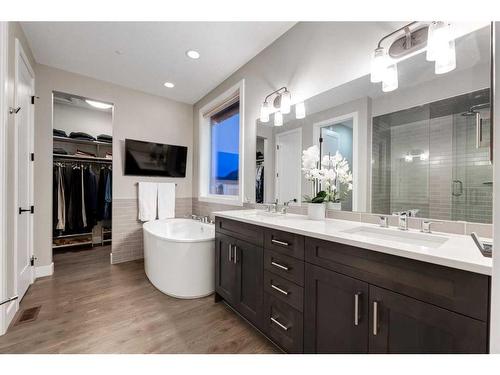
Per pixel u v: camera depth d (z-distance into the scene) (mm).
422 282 806
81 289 2332
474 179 1098
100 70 2814
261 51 2402
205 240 2223
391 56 1345
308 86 1894
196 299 2174
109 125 4359
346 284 1039
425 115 1252
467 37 1119
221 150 3480
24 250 2182
